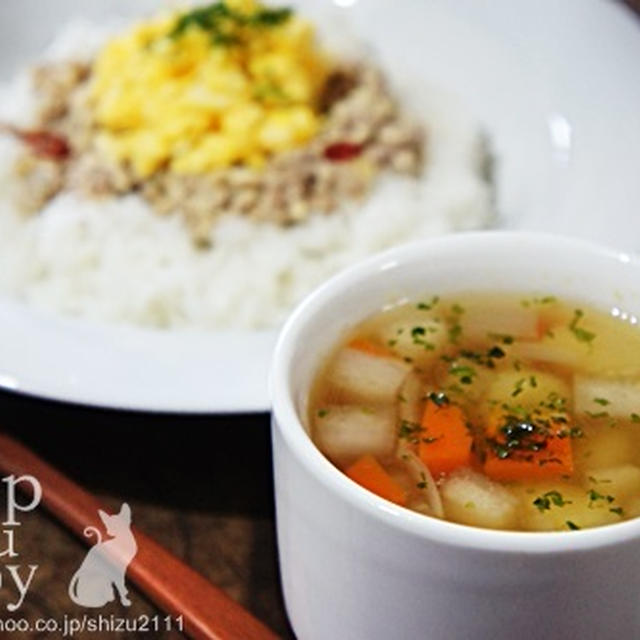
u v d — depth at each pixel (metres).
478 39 0.66
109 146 0.64
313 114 0.65
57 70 0.67
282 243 0.61
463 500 0.41
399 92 0.66
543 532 0.38
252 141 0.63
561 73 0.63
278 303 0.59
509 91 0.64
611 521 0.40
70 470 0.49
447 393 0.44
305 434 0.39
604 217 0.56
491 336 0.45
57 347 0.51
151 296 0.58
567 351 0.45
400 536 0.37
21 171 0.64
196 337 0.52
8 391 0.50
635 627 0.40
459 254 0.45
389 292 0.45
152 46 0.65
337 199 0.62
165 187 0.63
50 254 0.61
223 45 0.64
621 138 0.60
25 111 0.67
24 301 0.59
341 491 0.37
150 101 0.64
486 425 0.43
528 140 0.62
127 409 0.49
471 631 0.38
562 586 0.37
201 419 0.50
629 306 0.45
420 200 0.62
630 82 0.61
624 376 0.44
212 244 0.61
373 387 0.44
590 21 0.64
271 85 0.64
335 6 0.69
